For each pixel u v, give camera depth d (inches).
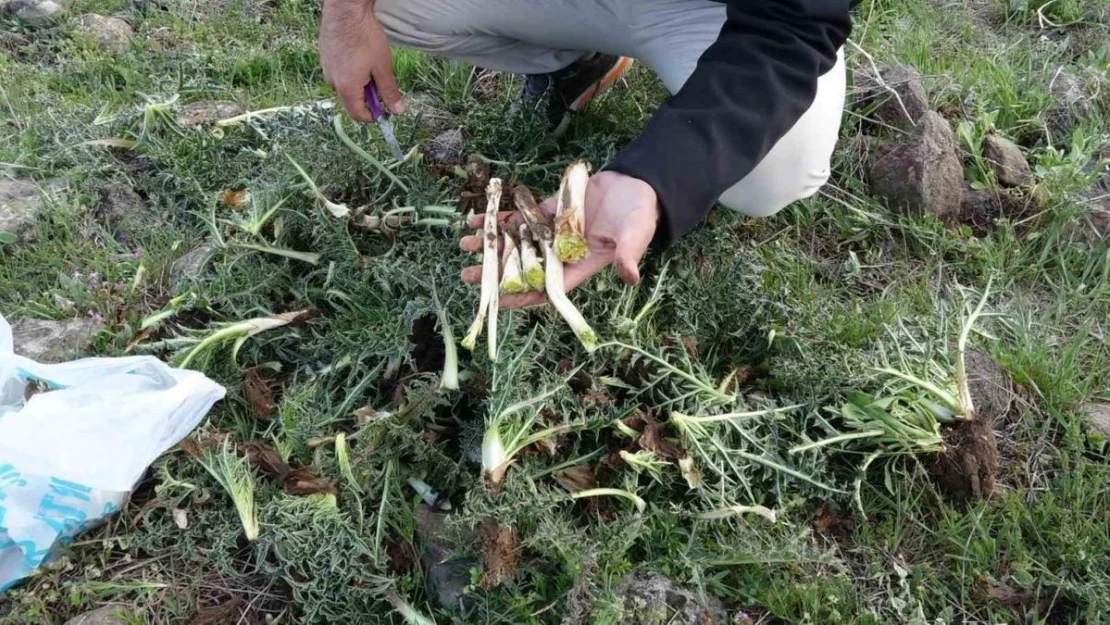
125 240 44.2
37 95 52.9
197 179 44.2
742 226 44.9
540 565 30.0
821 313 38.5
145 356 33.8
